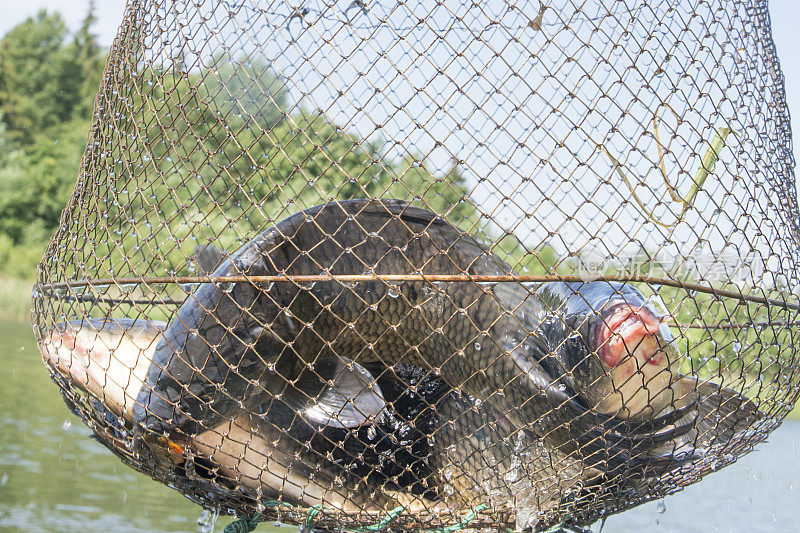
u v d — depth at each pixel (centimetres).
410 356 307
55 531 859
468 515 290
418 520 290
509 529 295
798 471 1230
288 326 283
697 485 1205
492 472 303
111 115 304
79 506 959
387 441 312
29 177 3056
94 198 300
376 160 239
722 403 274
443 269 291
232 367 264
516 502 292
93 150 313
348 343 301
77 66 4181
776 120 302
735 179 263
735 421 289
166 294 353
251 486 303
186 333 280
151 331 331
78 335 319
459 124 235
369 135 240
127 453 303
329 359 313
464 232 275
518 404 287
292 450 305
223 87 262
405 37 240
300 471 306
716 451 295
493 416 303
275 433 303
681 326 264
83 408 309
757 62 290
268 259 277
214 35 265
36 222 2992
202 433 289
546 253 295
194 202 274
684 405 288
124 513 954
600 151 236
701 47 263
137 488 1076
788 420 1384
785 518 1028
